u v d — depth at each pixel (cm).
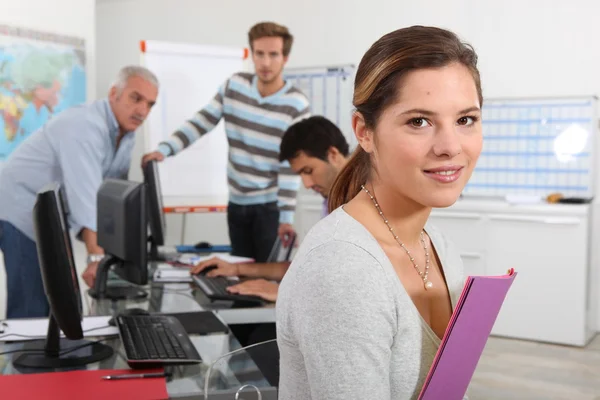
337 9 526
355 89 77
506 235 448
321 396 68
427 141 70
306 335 69
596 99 453
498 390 348
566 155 464
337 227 73
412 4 504
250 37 427
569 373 379
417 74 70
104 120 392
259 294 241
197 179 473
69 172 382
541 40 470
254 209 448
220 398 139
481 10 484
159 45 460
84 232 385
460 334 70
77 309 163
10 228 380
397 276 72
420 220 80
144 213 229
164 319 198
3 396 140
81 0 439
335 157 252
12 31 394
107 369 159
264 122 436
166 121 465
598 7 452
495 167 486
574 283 432
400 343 72
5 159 389
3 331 192
